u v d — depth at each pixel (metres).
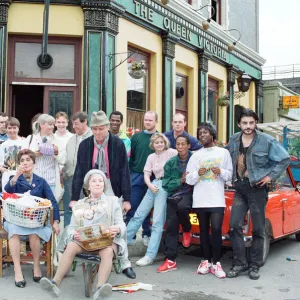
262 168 5.68
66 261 4.69
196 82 13.41
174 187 5.95
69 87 9.65
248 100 17.53
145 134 6.88
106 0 9.45
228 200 6.12
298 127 13.90
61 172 6.34
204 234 5.86
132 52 10.94
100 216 4.89
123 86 10.28
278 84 19.30
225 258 6.82
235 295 5.06
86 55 9.44
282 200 6.70
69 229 4.91
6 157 6.45
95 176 5.02
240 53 16.11
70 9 9.46
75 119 6.21
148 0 10.91
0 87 9.14
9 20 9.27
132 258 6.67
